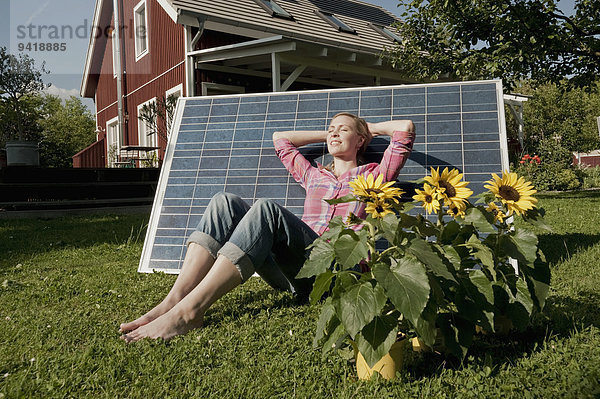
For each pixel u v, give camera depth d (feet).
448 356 7.86
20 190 35.19
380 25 59.77
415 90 14.03
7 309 11.26
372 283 6.79
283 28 43.47
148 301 11.40
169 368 7.56
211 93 44.34
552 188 55.88
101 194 38.24
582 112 96.68
